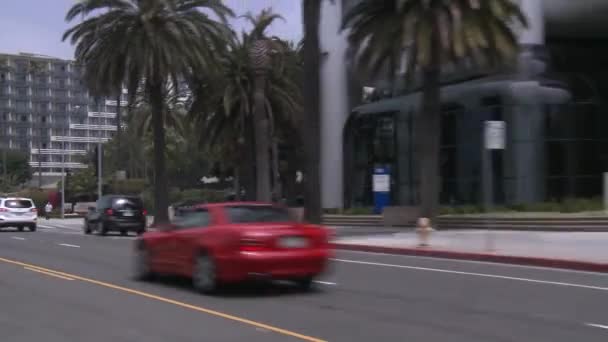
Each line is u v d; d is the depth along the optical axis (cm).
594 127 3384
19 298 1243
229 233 1184
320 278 1438
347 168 4175
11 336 932
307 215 2630
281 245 1188
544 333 910
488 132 1902
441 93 3600
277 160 5216
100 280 1482
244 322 995
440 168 3603
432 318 1014
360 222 3412
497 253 1838
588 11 3538
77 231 3975
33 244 2600
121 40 3469
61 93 15000
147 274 1454
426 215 2755
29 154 13675
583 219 2608
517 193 3269
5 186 9606
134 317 1045
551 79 3369
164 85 3806
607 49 3994
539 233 2488
